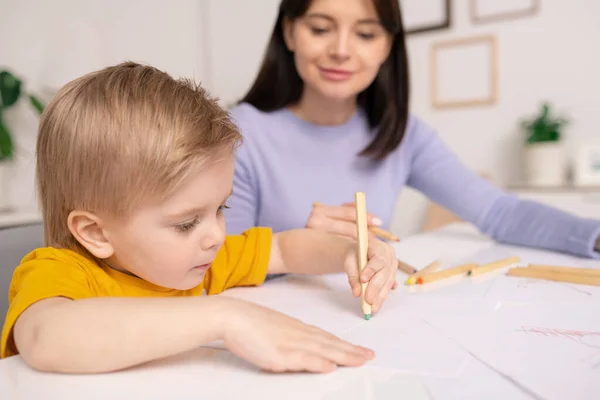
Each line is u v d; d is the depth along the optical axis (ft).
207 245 1.40
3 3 5.68
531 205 2.77
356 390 0.98
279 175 2.95
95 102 1.31
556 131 5.78
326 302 1.68
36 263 1.37
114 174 1.27
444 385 0.99
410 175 3.42
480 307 1.54
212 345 1.24
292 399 0.96
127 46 6.90
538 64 6.07
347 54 2.57
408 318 1.45
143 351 1.06
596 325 1.35
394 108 3.03
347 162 3.08
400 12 2.78
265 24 7.76
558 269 1.97
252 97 3.19
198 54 7.81
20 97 5.74
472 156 6.59
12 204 5.63
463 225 3.46
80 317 1.08
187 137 1.31
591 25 5.74
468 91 6.53
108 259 1.51
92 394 0.99
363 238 1.60
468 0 6.41
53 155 1.35
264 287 1.94
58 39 5.71
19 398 0.98
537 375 1.02
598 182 5.66
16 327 1.15
